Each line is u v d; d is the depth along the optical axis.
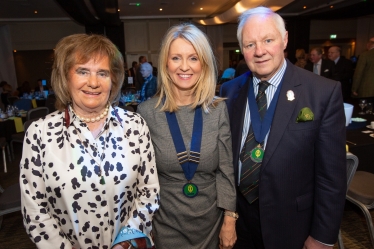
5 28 10.64
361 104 3.57
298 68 1.32
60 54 1.05
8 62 10.86
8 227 2.72
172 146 1.32
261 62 1.25
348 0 9.21
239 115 1.41
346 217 2.66
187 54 1.28
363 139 2.45
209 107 1.37
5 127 4.42
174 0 8.54
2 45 10.73
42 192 1.05
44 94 6.78
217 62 1.52
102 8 6.48
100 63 1.06
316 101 1.20
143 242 1.17
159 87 1.40
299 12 11.69
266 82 1.32
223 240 1.38
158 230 1.38
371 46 4.71
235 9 7.49
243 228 1.55
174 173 1.34
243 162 1.35
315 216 1.29
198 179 1.34
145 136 1.21
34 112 4.28
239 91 1.47
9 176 3.99
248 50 1.28
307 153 1.23
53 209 1.07
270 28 1.22
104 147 1.09
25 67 11.27
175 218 1.34
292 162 1.23
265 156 1.25
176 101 1.38
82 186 1.04
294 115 1.22
